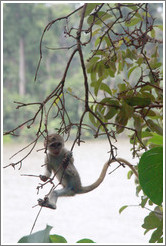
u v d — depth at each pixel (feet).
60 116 19.54
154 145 23.91
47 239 17.34
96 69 23.04
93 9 22.29
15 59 143.74
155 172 19.54
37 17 144.77
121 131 21.70
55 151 25.99
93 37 25.23
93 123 22.04
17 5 143.02
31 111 100.01
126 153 80.94
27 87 135.44
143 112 22.18
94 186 26.43
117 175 82.07
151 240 21.98
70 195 26.08
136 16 22.47
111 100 21.76
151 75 22.22
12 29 144.36
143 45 21.57
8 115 127.44
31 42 143.33
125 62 23.61
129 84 23.09
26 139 112.68
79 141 17.88
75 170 26.50
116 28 26.63
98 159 95.86
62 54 109.19
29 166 96.07
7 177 88.89
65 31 18.88
